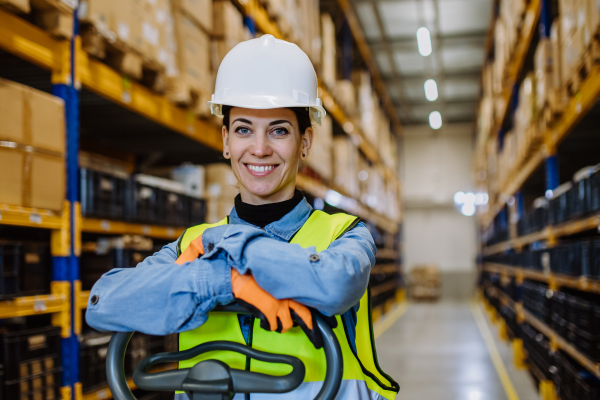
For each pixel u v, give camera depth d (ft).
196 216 12.72
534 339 17.87
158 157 15.44
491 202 35.60
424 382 19.06
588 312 10.10
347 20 29.63
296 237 3.94
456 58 43.60
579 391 11.27
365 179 32.65
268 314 3.10
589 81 10.29
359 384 3.62
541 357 16.42
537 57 15.57
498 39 26.40
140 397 9.96
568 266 12.44
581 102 11.02
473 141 61.16
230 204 13.97
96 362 8.67
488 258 43.96
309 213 4.16
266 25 15.57
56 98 7.97
